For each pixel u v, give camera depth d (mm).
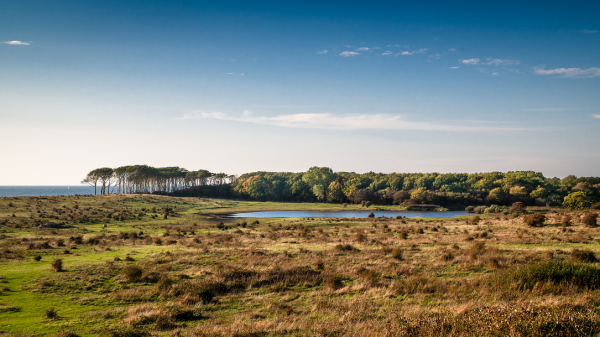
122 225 63375
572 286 15758
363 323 13125
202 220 78438
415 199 140750
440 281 19531
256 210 122125
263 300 17906
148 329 13570
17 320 14492
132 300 17891
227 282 20578
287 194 177750
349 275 22406
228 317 15352
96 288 20016
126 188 178250
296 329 12953
